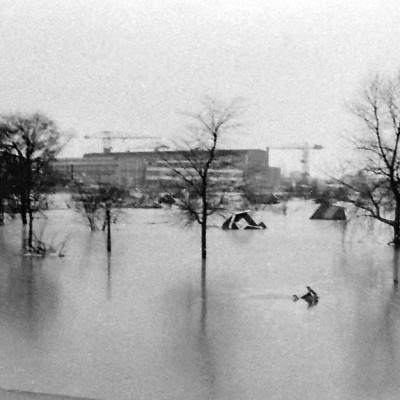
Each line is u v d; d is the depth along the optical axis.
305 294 30.17
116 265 40.94
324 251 49.59
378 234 63.66
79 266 40.44
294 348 21.41
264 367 19.36
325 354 20.72
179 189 57.47
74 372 18.77
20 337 22.58
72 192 123.06
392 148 47.31
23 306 27.91
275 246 53.50
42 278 35.47
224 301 29.19
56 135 69.19
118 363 19.69
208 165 43.28
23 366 19.30
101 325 24.47
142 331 23.58
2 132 65.56
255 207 101.56
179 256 46.00
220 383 17.94
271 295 30.81
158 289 32.22
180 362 19.80
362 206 52.09
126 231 67.38
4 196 58.94
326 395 17.00
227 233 67.25
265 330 23.81
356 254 47.47
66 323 24.77
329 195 67.69
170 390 17.38
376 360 20.09
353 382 18.03
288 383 17.94
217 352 20.92
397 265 41.38
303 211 112.75
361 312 26.95
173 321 25.23
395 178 48.66
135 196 121.00
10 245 52.06
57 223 76.31
